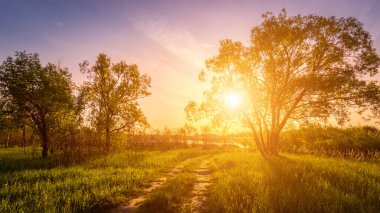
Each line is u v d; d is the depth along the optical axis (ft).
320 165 52.75
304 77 83.15
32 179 48.91
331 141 102.17
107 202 33.45
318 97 86.84
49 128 95.71
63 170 60.08
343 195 29.17
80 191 36.96
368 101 77.30
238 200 30.55
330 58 80.94
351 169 48.52
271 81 91.09
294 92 86.69
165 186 41.47
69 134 97.45
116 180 46.21
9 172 56.80
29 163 75.61
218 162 80.74
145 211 29.40
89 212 29.86
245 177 43.75
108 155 97.76
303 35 80.53
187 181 48.14
